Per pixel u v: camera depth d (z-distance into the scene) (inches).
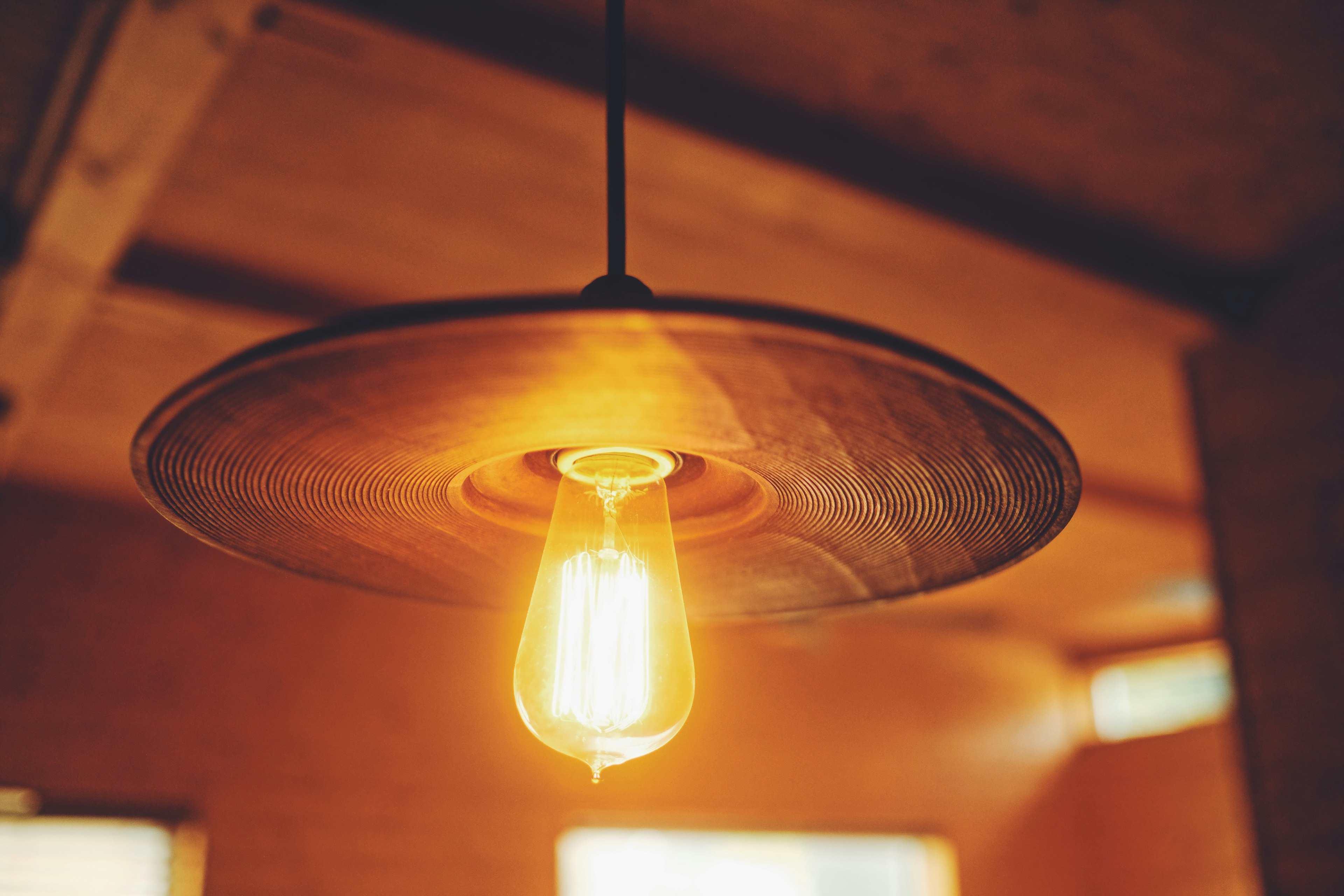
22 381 126.1
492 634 198.8
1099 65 88.5
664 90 89.3
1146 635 265.4
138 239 110.3
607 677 36.1
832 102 93.3
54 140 88.6
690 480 44.1
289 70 88.5
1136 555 212.5
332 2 77.2
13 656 157.5
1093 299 116.4
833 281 119.2
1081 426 154.8
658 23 84.7
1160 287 115.3
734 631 229.6
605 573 37.9
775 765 223.9
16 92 84.8
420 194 105.7
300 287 120.1
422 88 90.5
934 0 82.2
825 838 228.4
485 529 44.8
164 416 32.5
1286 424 114.5
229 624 175.3
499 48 82.3
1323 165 100.0
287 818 171.3
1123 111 93.8
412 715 186.5
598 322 27.0
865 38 86.3
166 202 105.7
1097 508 177.8
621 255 39.3
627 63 88.0
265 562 44.6
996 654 264.4
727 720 221.8
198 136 96.4
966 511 38.9
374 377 29.9
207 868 163.0
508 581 48.5
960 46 86.9
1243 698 114.0
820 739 231.5
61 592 163.3
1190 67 88.4
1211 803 245.1
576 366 28.9
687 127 90.4
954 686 255.1
